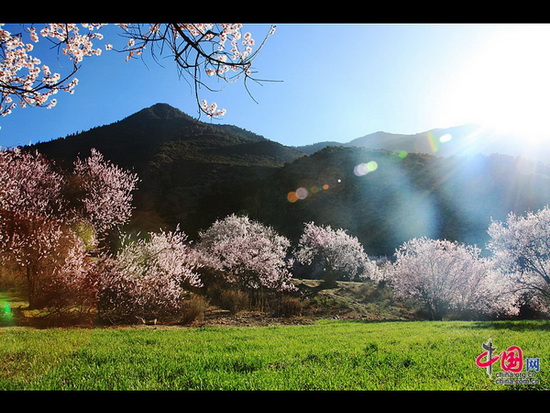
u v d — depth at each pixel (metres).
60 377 6.31
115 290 16.44
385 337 11.62
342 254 36.62
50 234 16.67
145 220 72.06
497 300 23.30
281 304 25.34
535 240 21.05
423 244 26.02
